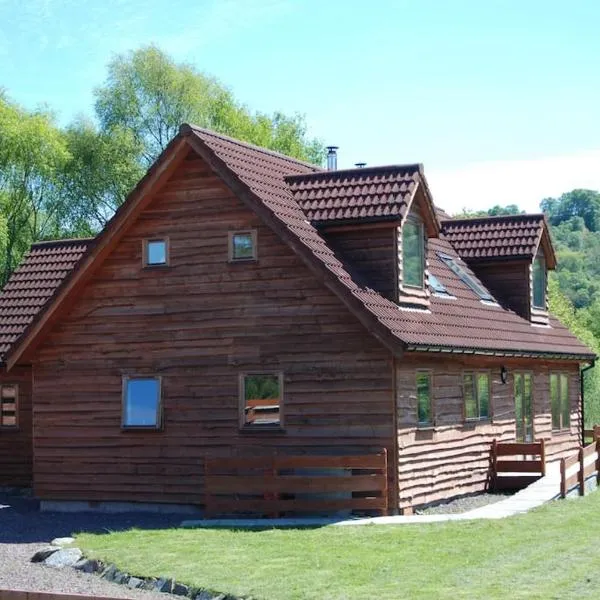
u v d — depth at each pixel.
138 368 27.16
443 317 27.61
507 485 29.72
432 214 27.23
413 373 25.45
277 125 69.69
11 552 20.78
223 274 26.33
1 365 33.06
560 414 36.38
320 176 27.55
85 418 27.72
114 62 60.06
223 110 64.38
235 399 26.08
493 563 17.58
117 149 58.41
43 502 28.05
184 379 26.66
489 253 34.53
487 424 29.73
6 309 34.41
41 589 17.33
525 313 34.47
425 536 20.30
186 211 26.81
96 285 27.73
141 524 24.27
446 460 27.00
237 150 27.62
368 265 26.08
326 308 25.20
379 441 24.53
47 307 27.62
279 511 24.00
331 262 24.95
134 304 27.30
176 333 26.80
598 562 17.62
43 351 28.28
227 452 26.06
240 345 26.08
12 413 33.53
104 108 59.78
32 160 56.69
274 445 25.56
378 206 25.77
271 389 25.75
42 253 36.31
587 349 37.62
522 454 29.69
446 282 30.88
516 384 32.38
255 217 26.03
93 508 27.52
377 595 15.45
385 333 23.58
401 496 24.45
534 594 15.30
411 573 16.91
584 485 27.23
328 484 23.70
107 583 17.81
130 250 27.41
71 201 58.91
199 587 16.52
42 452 28.14
